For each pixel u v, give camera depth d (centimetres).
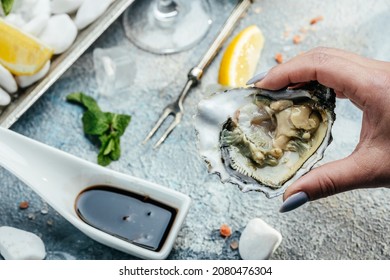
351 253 44
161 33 51
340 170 38
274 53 50
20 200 45
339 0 52
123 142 47
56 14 48
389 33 51
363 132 39
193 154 47
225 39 50
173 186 46
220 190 45
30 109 48
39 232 44
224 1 52
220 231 44
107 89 48
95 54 49
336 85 39
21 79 46
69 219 41
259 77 41
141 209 43
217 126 41
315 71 39
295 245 44
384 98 38
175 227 41
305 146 40
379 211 45
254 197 45
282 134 40
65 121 48
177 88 49
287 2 52
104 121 46
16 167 42
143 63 50
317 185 38
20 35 45
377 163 38
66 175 43
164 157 47
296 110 40
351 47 50
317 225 44
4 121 45
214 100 41
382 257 44
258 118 41
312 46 50
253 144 40
